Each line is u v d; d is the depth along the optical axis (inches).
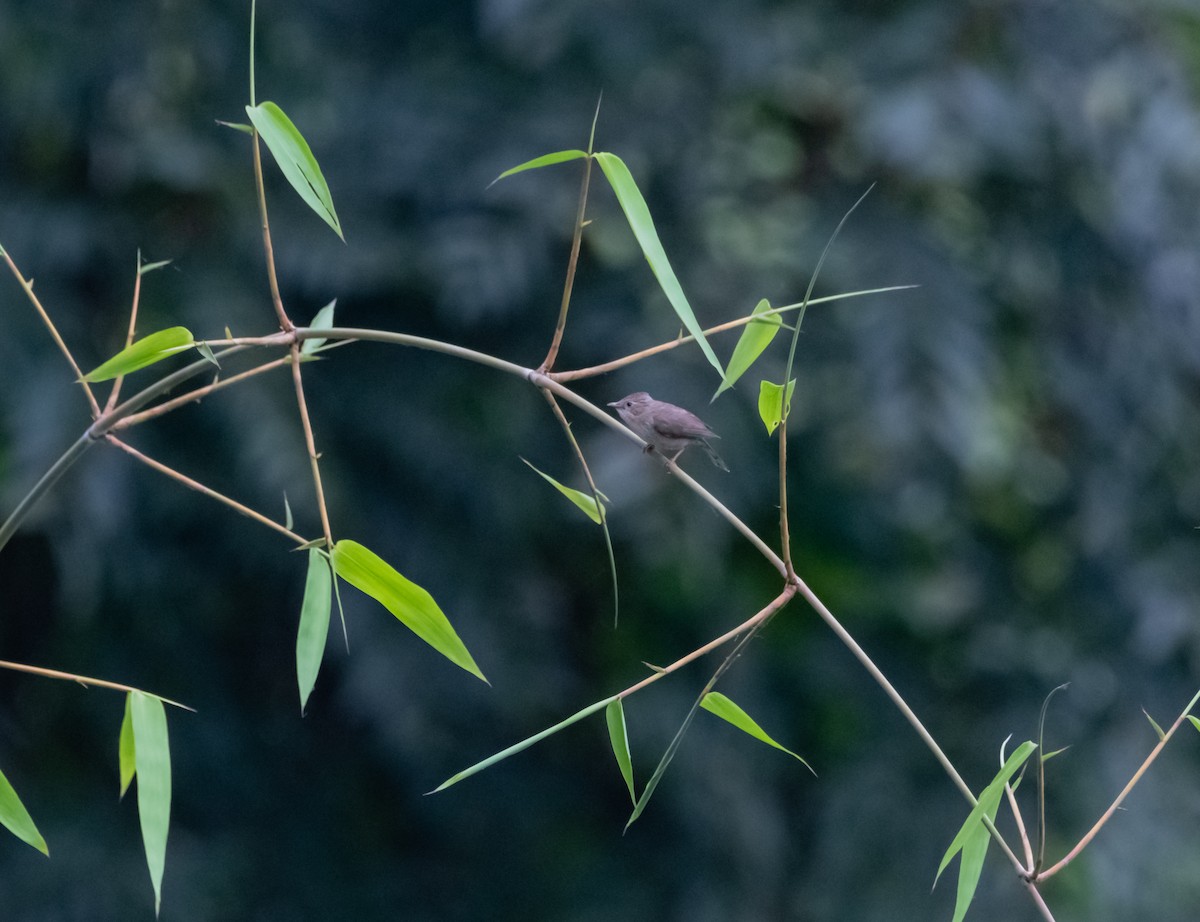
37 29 328.8
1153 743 368.2
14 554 366.3
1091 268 347.9
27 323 327.0
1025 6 326.6
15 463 316.8
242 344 125.6
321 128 349.1
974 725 372.2
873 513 353.4
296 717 385.1
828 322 331.3
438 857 390.0
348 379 353.4
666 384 322.0
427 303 355.6
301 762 386.6
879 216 331.3
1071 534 377.1
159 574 348.5
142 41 333.7
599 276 338.3
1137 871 352.8
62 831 351.6
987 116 310.8
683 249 330.3
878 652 374.3
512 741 369.4
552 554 375.2
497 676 348.2
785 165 343.9
